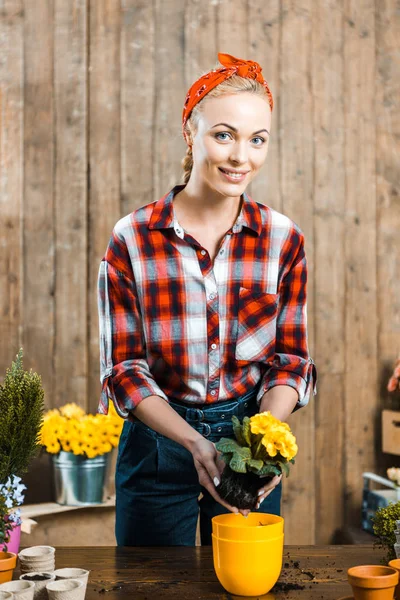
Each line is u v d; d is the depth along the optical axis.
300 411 3.43
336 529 3.46
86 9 3.30
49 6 3.29
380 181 3.57
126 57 3.33
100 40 3.31
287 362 1.72
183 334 1.70
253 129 1.55
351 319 3.52
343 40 3.52
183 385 1.71
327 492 3.46
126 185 3.33
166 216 1.70
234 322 1.71
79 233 3.30
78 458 2.91
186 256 1.70
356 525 3.48
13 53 3.26
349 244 3.52
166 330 1.70
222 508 1.75
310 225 3.47
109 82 3.32
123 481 1.78
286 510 3.40
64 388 3.27
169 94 3.36
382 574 1.24
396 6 3.57
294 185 3.46
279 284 1.76
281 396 1.66
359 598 1.20
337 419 3.48
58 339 3.27
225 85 1.56
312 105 3.48
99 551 1.58
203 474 1.46
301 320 1.77
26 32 3.27
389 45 3.58
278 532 1.36
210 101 1.56
